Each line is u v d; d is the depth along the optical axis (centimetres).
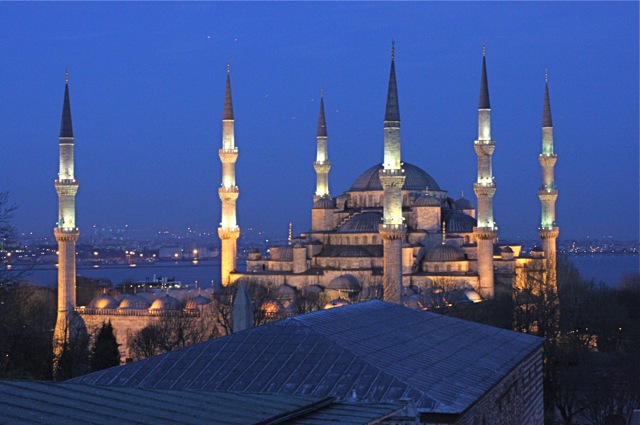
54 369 14975
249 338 7550
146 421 4481
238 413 4947
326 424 5216
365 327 8269
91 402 4762
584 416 15250
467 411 6731
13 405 4491
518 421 9075
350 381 6762
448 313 18962
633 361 15362
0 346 12481
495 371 8150
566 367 16325
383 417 5612
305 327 7600
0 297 11912
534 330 19050
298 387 6756
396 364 7250
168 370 7288
